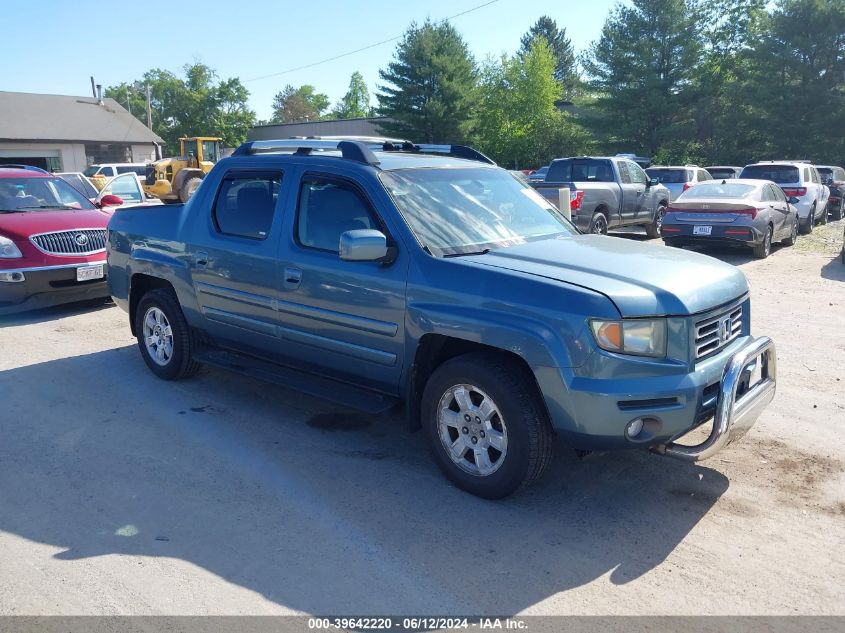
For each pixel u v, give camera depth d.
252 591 3.25
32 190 9.68
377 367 4.52
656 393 3.61
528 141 58.38
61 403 5.73
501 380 3.84
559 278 3.82
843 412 5.42
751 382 4.06
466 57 56.62
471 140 57.66
